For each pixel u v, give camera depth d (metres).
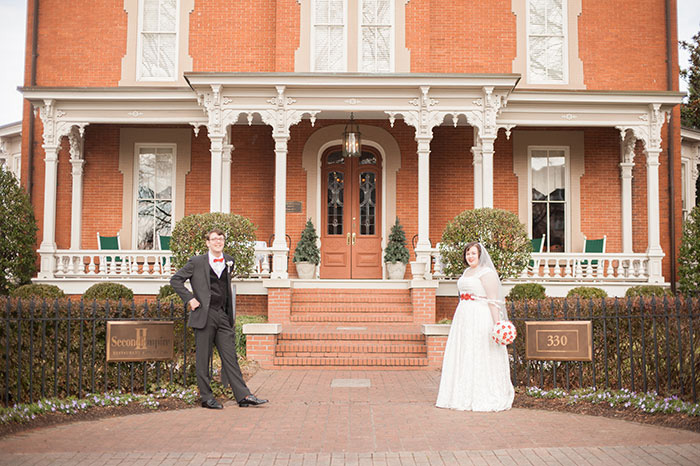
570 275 16.55
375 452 5.73
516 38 17.19
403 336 11.73
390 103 14.86
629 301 7.98
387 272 16.62
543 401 7.85
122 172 17.05
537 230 17.30
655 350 7.73
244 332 10.98
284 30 16.62
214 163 14.76
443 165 17.08
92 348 7.91
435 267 14.87
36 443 5.99
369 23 16.72
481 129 14.80
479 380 7.58
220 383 8.50
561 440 6.14
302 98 14.80
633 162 17.16
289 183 16.97
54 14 17.19
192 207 17.17
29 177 16.81
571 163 17.25
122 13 17.17
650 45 17.31
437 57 17.12
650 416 7.04
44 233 15.11
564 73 17.19
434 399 8.31
